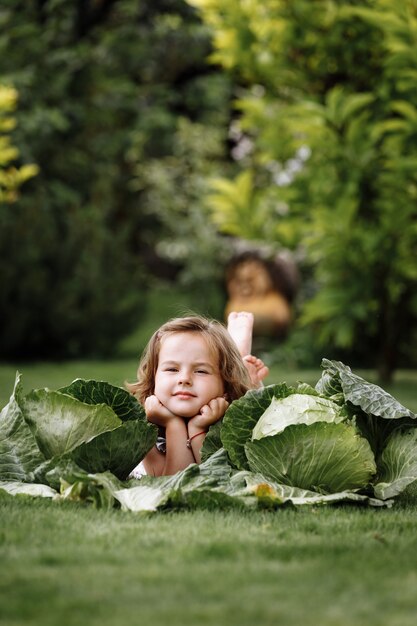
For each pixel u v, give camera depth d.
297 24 9.19
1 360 12.07
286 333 12.26
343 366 3.44
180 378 3.49
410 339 11.73
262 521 2.73
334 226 9.01
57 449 3.23
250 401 3.28
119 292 12.58
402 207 9.12
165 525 2.62
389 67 8.52
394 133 9.16
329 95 8.95
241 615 1.82
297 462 3.11
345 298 9.52
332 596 1.95
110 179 14.56
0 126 9.49
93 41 14.42
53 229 12.15
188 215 16.92
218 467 3.17
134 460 3.21
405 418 3.29
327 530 2.62
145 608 1.86
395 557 2.29
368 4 9.00
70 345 12.34
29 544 2.37
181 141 16.64
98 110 14.80
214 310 15.52
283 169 9.60
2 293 11.57
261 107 9.46
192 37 14.73
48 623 1.78
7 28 13.22
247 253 12.06
